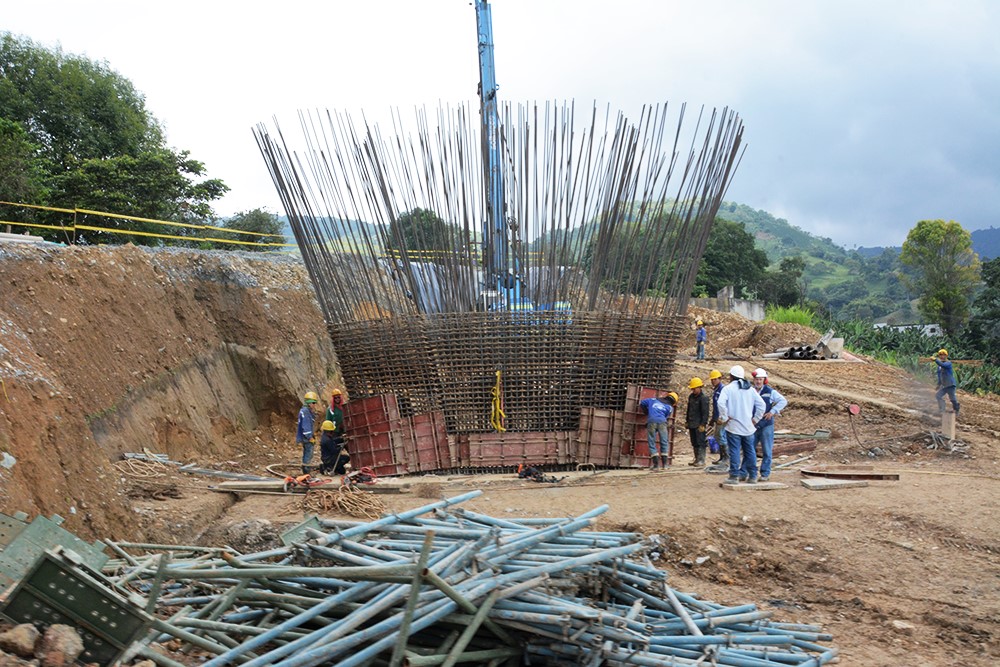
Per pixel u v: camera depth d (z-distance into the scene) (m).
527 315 15.32
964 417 21.45
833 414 21.25
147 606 5.42
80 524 8.77
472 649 6.06
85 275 15.48
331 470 15.88
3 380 8.85
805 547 10.91
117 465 13.30
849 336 46.41
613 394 15.84
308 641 5.43
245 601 6.29
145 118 36.31
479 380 15.54
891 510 12.11
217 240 25.59
